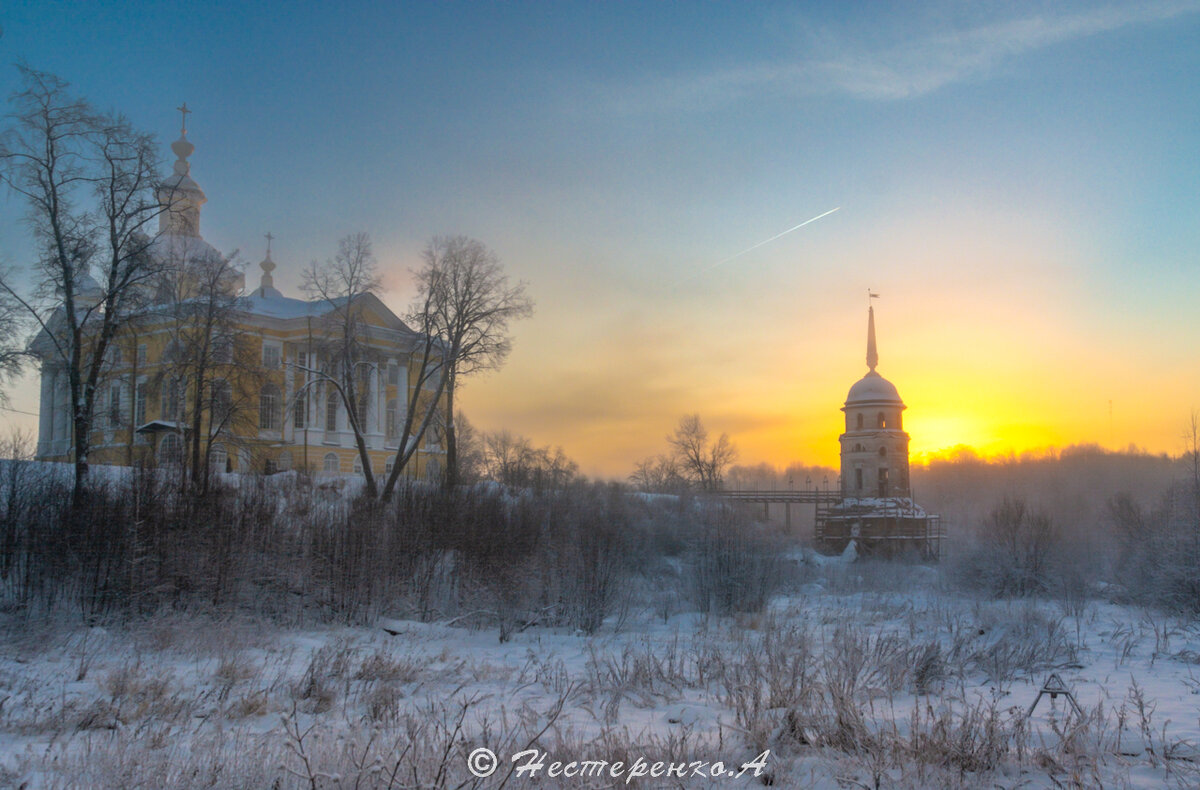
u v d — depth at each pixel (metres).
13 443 29.17
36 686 14.98
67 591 24.48
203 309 46.09
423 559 30.59
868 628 26.62
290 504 32.78
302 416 65.94
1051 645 20.72
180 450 39.41
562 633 28.02
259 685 15.23
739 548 35.44
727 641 23.47
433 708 12.29
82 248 35.00
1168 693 15.72
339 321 53.06
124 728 11.71
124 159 35.47
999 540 44.88
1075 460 137.12
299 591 27.50
